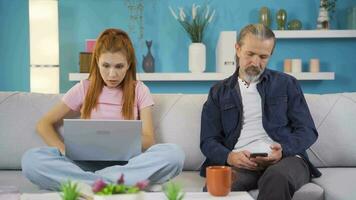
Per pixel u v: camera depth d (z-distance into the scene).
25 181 1.82
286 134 1.92
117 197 1.04
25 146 2.04
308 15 3.78
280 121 1.94
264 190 1.61
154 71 3.72
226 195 1.35
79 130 1.67
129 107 1.99
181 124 2.10
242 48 1.93
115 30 2.03
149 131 1.95
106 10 3.76
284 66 3.67
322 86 3.80
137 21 3.77
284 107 1.96
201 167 2.00
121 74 1.97
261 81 1.99
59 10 3.73
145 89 2.05
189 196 1.34
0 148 2.03
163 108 2.12
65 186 1.07
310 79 3.65
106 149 1.69
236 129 1.96
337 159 2.09
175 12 3.76
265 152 1.84
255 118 1.96
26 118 2.07
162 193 1.35
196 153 2.08
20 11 3.71
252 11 3.76
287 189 1.59
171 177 1.69
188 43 3.78
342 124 2.10
